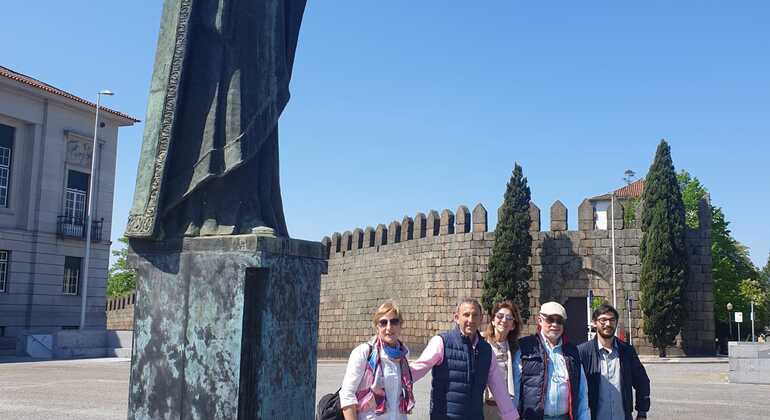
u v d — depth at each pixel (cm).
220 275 381
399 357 487
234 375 368
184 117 412
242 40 419
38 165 4047
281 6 435
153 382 388
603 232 3269
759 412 1351
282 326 393
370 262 4206
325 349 4612
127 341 3269
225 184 413
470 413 520
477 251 3384
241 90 411
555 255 3294
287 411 393
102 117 4438
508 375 590
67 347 3095
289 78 464
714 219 5947
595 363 631
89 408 1266
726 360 2944
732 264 6050
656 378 2170
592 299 3216
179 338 386
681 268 3117
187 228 405
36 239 3997
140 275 405
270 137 456
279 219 456
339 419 484
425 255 3650
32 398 1435
